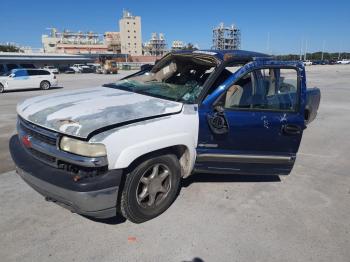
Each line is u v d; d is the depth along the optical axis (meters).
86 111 3.23
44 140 3.16
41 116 3.26
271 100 4.05
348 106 12.18
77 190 2.88
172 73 4.91
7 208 3.66
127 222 3.47
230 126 3.74
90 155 2.90
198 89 3.93
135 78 4.95
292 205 4.03
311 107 7.08
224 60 3.93
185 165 3.80
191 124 3.56
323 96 15.28
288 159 4.19
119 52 147.88
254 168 4.09
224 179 4.68
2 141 6.52
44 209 3.66
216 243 3.19
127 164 3.04
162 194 3.62
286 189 4.50
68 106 3.41
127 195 3.25
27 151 3.43
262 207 3.94
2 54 80.06
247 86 3.92
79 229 3.31
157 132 3.28
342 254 3.12
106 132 2.99
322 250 3.17
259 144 3.97
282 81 4.16
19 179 4.47
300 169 5.33
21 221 3.41
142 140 3.16
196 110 3.63
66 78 35.19
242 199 4.11
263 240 3.27
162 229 3.37
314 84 22.12
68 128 2.95
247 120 3.82
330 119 9.63
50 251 2.96
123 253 2.99
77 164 2.92
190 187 4.35
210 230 3.39
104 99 3.69
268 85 4.07
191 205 3.88
